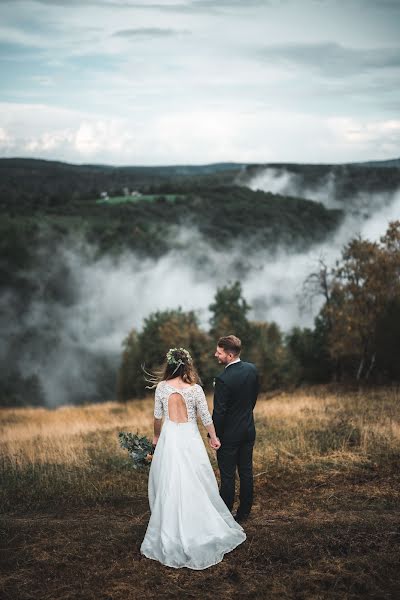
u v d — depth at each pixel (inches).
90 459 295.1
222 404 188.1
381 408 444.8
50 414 868.0
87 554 170.2
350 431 321.4
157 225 6825.8
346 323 917.8
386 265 886.4
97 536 183.8
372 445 284.4
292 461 265.6
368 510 200.2
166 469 173.3
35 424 640.4
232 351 193.0
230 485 192.5
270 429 355.6
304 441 299.4
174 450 174.7
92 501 226.7
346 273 924.6
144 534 185.2
